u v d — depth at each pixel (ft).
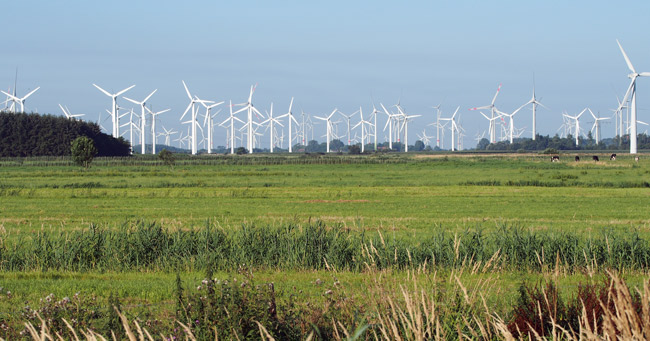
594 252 76.18
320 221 85.71
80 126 621.31
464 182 260.42
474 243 80.02
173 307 53.26
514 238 79.05
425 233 111.75
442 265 73.51
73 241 83.30
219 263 78.07
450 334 36.88
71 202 184.24
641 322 28.73
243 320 39.04
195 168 396.37
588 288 42.37
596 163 422.41
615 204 175.83
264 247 80.28
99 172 330.54
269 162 472.03
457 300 40.37
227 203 182.29
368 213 153.48
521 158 550.36
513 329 39.93
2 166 417.69
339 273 72.74
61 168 390.63
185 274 74.59
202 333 37.99
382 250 74.90
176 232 87.04
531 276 68.69
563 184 249.55
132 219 138.82
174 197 203.00
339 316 41.01
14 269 79.71
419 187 242.78
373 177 306.35
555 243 78.02
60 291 64.49
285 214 150.82
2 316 51.21
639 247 77.30
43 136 599.16
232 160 490.08
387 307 39.73
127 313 48.24
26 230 119.14
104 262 80.33
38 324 43.68
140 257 81.71
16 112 617.62
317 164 460.55
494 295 49.78
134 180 280.31
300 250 79.41
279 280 69.05
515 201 186.19
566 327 39.68
